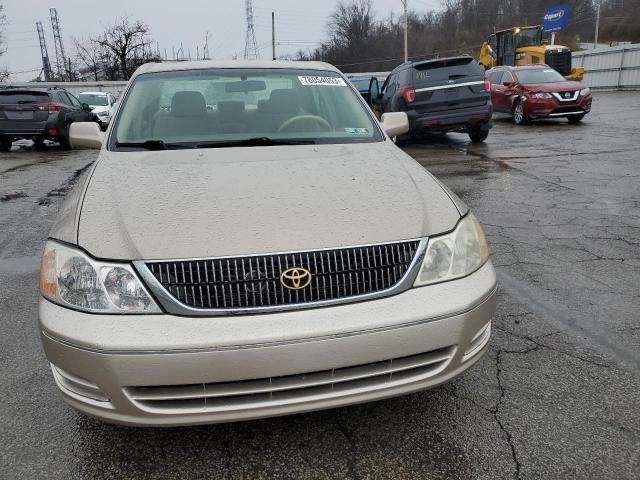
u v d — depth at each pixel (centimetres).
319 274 204
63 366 201
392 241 214
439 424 243
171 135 323
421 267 215
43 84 3538
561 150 1020
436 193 249
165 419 197
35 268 462
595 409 249
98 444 235
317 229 212
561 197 653
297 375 200
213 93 353
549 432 235
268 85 364
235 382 196
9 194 789
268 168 270
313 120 342
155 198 235
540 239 498
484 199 656
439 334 210
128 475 217
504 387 269
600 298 369
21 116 1327
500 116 1855
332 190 242
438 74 1065
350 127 342
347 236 212
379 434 237
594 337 316
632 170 798
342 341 198
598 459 218
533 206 616
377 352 203
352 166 275
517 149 1059
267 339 193
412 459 222
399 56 7288
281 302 201
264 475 215
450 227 228
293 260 203
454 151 1075
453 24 7419
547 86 1462
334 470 217
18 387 277
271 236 208
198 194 238
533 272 418
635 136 1161
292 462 222
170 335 191
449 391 267
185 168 272
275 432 240
